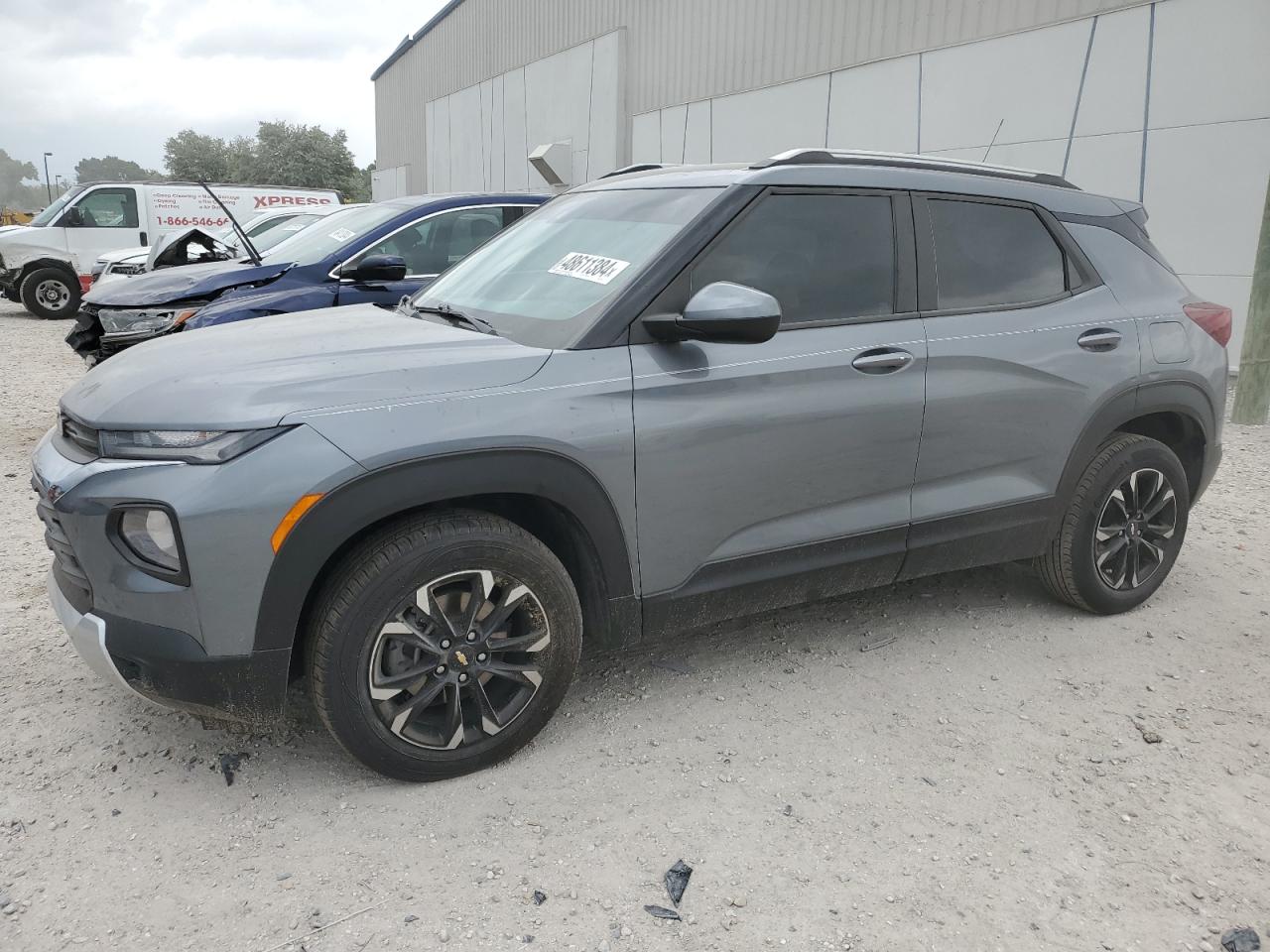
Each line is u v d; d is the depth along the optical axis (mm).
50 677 3383
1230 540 5012
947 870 2465
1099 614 4039
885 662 3600
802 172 3238
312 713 3158
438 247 6625
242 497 2375
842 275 3256
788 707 3266
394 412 2537
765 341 2760
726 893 2363
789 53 13344
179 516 2357
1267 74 8375
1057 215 3799
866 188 3344
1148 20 9117
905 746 3039
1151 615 4078
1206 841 2604
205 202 17500
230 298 5984
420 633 2645
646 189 3469
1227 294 8898
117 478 2430
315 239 6891
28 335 13695
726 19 14516
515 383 2693
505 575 2723
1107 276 3879
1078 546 3838
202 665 2449
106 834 2553
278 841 2533
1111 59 9461
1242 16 8453
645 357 2875
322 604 2555
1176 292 4078
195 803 2689
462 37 25000
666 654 3650
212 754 2924
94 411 2592
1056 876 2453
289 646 2498
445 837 2559
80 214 16422
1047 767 2939
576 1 18844
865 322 3268
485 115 24156
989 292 3564
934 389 3340
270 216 11062
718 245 3047
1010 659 3641
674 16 15758
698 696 3332
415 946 2180
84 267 16484
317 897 2328
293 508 2400
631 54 17188
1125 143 9461
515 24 21734
